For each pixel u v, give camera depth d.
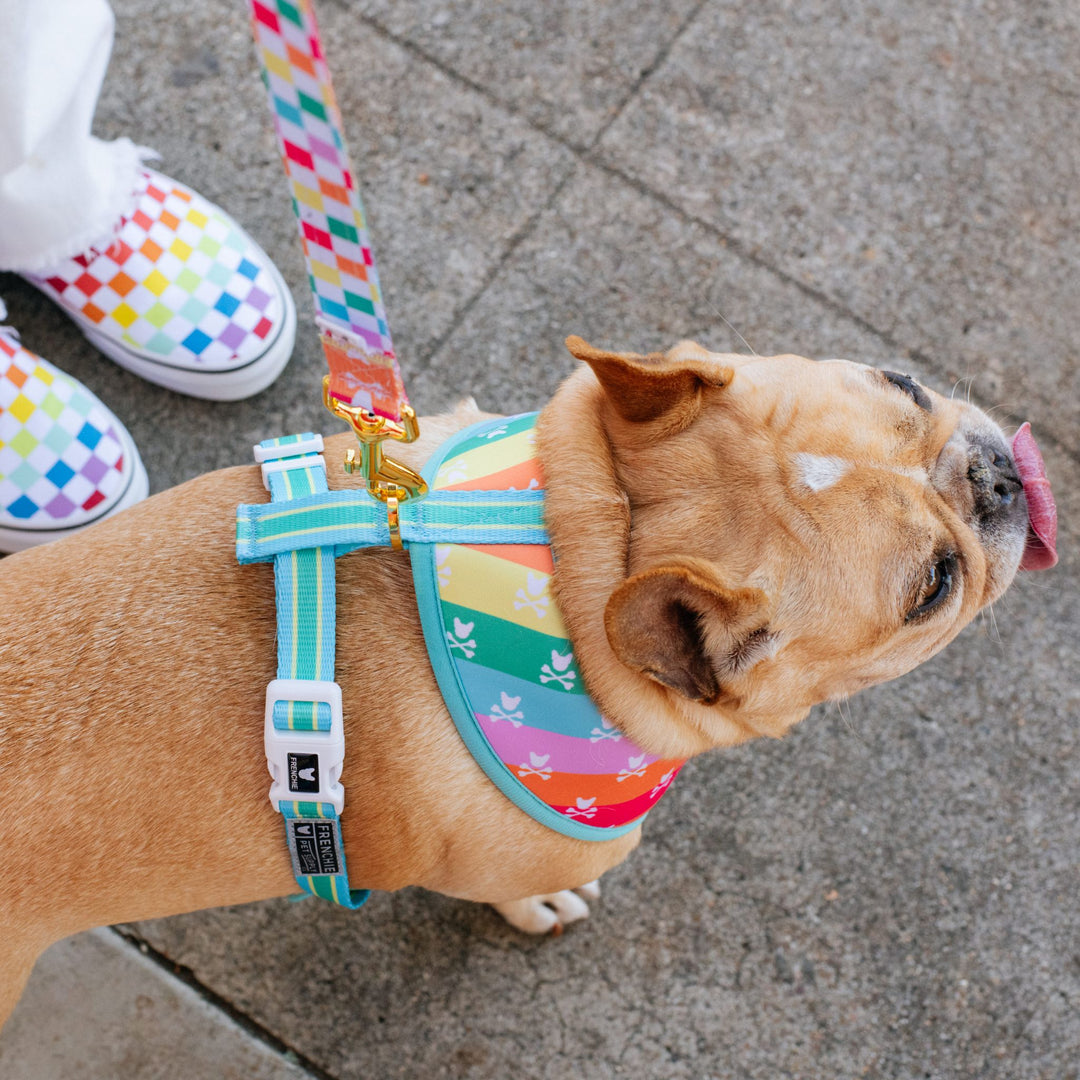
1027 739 1.17
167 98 1.25
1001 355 1.25
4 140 0.99
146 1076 1.07
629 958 1.12
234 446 1.20
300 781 0.82
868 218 1.28
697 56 1.32
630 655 0.78
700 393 0.85
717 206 1.27
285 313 1.18
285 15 0.62
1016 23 1.36
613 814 0.89
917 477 0.87
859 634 0.83
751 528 0.83
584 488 0.84
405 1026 1.09
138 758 0.83
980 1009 1.12
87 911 0.86
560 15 1.32
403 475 0.76
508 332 1.23
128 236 1.13
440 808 0.86
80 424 1.11
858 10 1.35
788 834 1.14
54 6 0.97
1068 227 1.30
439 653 0.83
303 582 0.82
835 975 1.12
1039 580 1.20
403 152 1.26
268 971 1.10
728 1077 1.10
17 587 0.86
